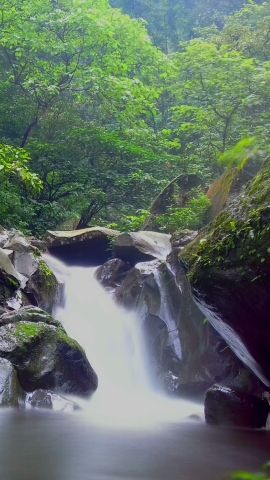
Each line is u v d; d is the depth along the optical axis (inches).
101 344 343.9
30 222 564.7
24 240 370.6
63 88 692.1
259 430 198.7
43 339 265.4
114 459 142.1
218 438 179.8
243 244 181.6
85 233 453.4
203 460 145.5
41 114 690.8
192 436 182.7
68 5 764.0
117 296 370.0
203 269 193.2
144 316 332.5
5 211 527.5
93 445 160.2
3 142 652.1
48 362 259.6
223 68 581.0
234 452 157.4
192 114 645.3
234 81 563.2
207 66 585.6
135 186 649.6
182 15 1262.3
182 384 292.2
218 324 215.5
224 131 575.8
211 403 216.1
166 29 1238.3
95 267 441.7
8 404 234.1
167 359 307.7
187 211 439.5
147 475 126.8
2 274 315.9
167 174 650.8
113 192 655.1
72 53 709.3
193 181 521.3
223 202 408.2
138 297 345.7
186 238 331.0
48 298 342.0
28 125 683.4
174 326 311.1
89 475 124.9
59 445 158.7
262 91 544.1
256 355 201.3
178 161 642.2
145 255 405.7
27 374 253.0
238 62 578.6
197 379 286.4
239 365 261.1
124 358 333.7
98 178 634.2
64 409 242.1
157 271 336.5
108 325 352.2
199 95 601.9
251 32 741.3
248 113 573.6
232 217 197.2
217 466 139.2
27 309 286.4
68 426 195.9
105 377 323.9
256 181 200.7
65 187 634.8
